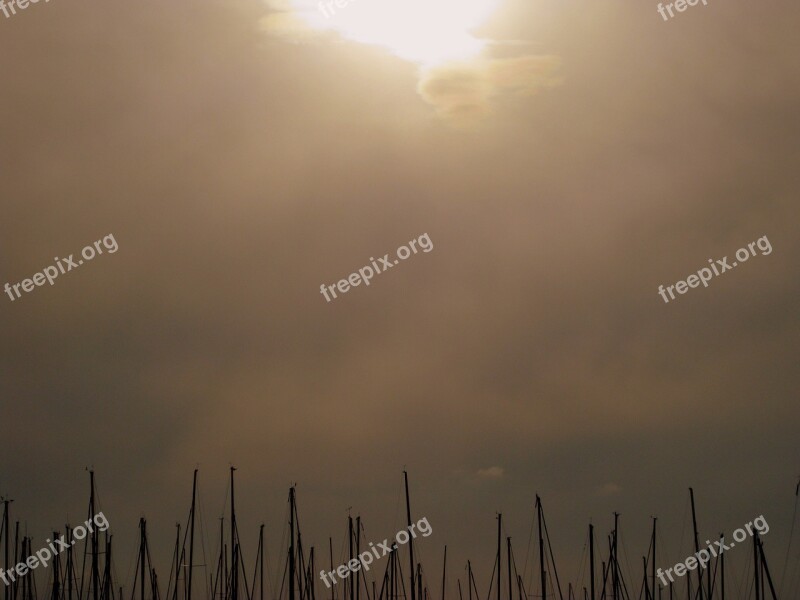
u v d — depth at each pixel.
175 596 65.69
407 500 70.12
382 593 71.06
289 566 64.88
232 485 65.75
